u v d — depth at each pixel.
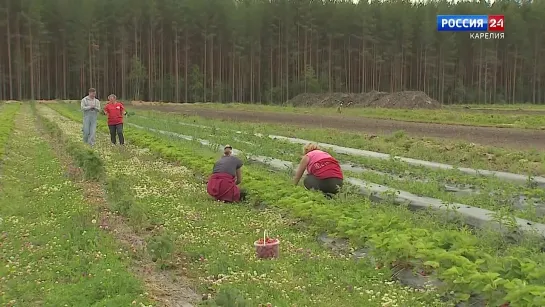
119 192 11.44
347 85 96.38
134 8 85.56
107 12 85.38
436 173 15.68
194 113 52.78
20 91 77.81
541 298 5.37
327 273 7.25
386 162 17.73
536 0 97.56
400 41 95.62
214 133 27.88
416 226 9.29
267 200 11.30
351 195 11.39
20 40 79.81
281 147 22.30
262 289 6.65
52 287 6.58
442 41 94.62
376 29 94.75
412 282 7.05
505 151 20.12
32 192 12.19
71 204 10.83
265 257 7.91
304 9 92.44
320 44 95.19
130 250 8.07
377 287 6.84
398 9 96.00
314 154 12.34
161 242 7.69
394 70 95.69
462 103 94.81
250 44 89.94
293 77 93.12
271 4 92.81
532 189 13.44
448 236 7.54
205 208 11.10
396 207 10.80
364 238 8.30
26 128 29.92
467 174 16.05
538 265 6.57
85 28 82.19
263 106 68.19
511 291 5.68
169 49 89.44
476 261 6.52
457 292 6.37
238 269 7.39
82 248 8.11
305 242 8.89
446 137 27.45
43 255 7.81
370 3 98.81
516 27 93.88
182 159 17.22
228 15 89.62
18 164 16.22
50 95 84.12
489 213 9.77
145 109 59.72
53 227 9.16
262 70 93.12
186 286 6.98
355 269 7.52
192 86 88.00
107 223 9.52
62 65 84.25
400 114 46.44
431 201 11.44
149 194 12.28
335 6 95.25
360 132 30.78
